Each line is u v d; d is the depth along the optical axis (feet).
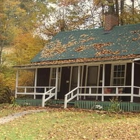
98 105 74.95
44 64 87.04
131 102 69.87
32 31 114.83
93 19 123.24
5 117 66.03
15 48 111.34
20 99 91.81
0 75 107.04
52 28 118.42
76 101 79.71
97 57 82.53
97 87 77.05
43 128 51.93
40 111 72.18
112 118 60.54
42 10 117.29
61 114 66.44
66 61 86.02
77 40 96.53
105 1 114.42
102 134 45.42
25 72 111.65
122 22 116.37
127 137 42.93
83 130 48.98
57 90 90.53
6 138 44.19
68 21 121.70
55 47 97.81
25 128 52.34
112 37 89.92
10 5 119.65
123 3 120.37
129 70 78.74
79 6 122.62
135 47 80.23
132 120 56.59
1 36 117.08
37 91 96.63
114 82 81.15
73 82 88.28
